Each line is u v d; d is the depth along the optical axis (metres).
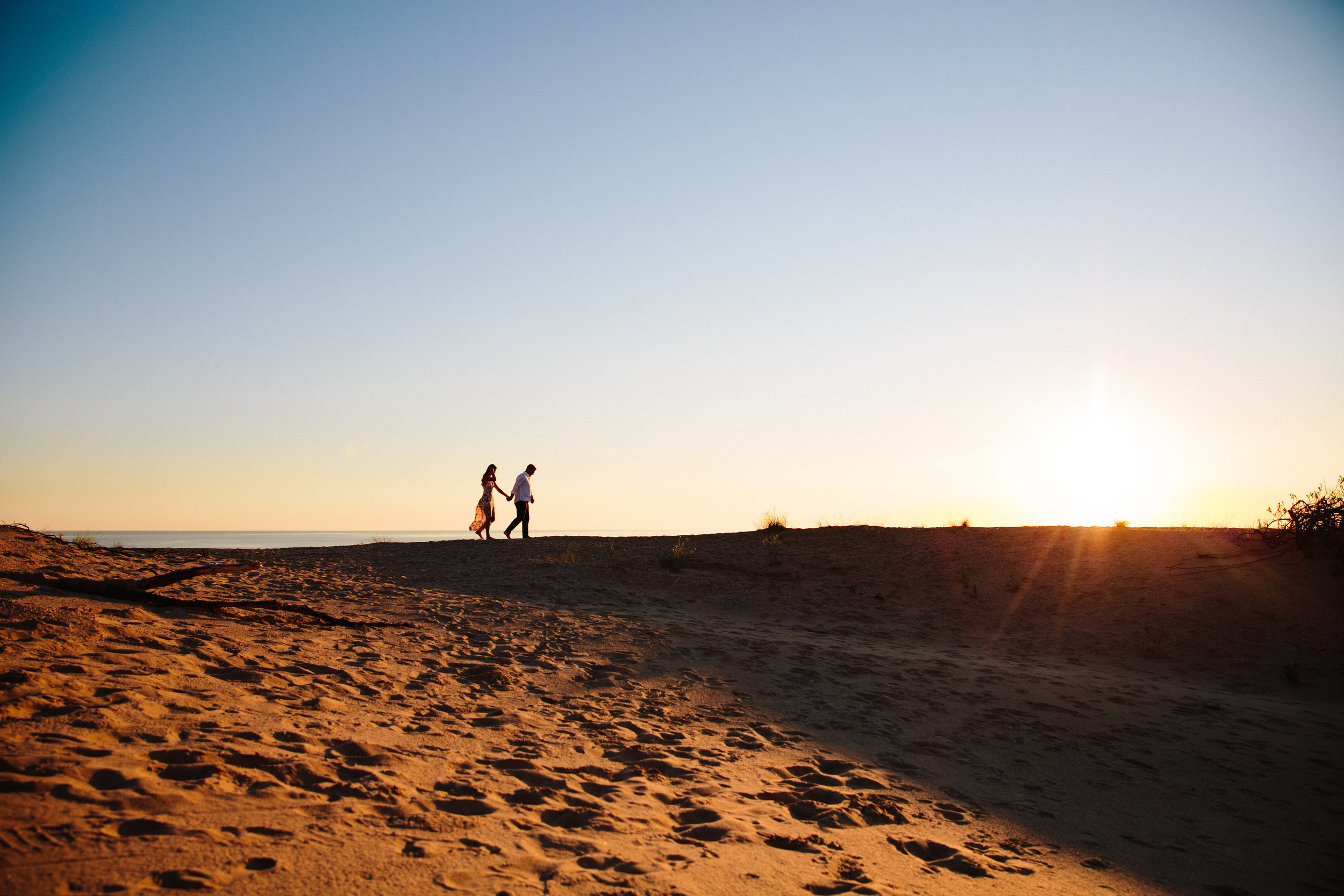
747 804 4.28
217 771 3.47
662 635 9.68
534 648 8.22
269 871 2.60
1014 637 11.80
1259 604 11.48
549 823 3.54
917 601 13.68
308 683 5.53
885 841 3.99
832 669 8.81
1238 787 6.12
